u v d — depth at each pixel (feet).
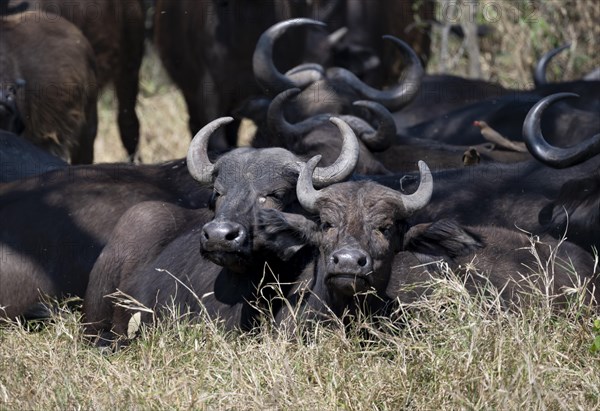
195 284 81.41
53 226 92.53
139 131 152.05
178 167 98.89
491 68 171.42
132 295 84.28
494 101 132.46
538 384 61.57
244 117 122.21
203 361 69.21
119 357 73.77
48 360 70.79
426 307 70.18
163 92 188.24
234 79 139.95
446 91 141.28
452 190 90.43
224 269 80.12
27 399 63.41
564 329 69.51
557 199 86.58
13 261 91.76
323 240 70.64
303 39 137.69
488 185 91.25
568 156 84.79
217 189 78.23
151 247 86.58
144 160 157.89
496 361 64.08
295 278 77.66
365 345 72.28
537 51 167.94
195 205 95.09
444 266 76.54
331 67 138.41
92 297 86.12
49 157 106.73
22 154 104.68
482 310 71.26
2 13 134.51
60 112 128.88
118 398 63.52
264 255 76.89
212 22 138.82
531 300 72.38
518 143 117.80
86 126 133.90
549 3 165.27
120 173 98.02
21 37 127.85
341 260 66.74
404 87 118.21
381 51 148.56
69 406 62.39
